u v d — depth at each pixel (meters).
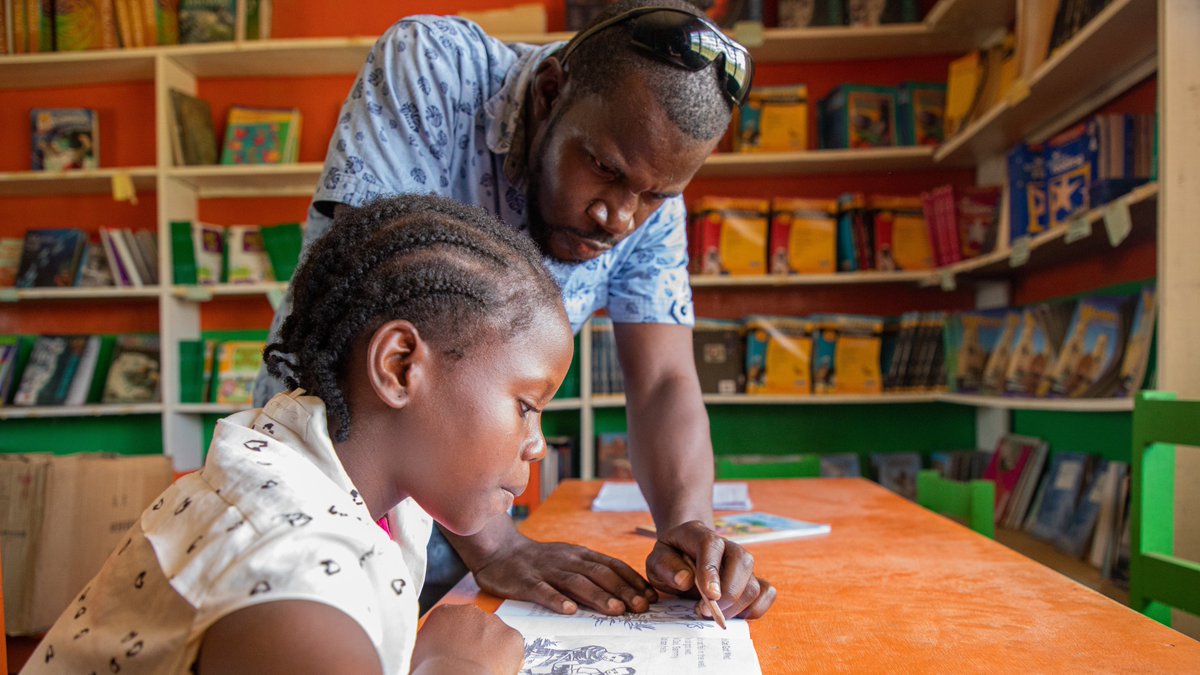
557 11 3.46
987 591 0.97
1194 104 1.65
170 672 0.49
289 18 3.50
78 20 3.33
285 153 3.34
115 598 0.54
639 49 0.88
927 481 1.74
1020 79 2.39
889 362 3.13
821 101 3.29
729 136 3.24
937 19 2.97
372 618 0.50
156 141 3.48
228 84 3.51
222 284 3.29
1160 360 1.65
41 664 0.57
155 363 3.37
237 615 0.47
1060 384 2.35
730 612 0.88
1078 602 0.92
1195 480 1.65
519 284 0.66
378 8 3.49
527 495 2.45
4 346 3.38
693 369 1.29
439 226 0.67
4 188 3.45
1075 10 2.16
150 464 2.70
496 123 1.09
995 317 3.01
